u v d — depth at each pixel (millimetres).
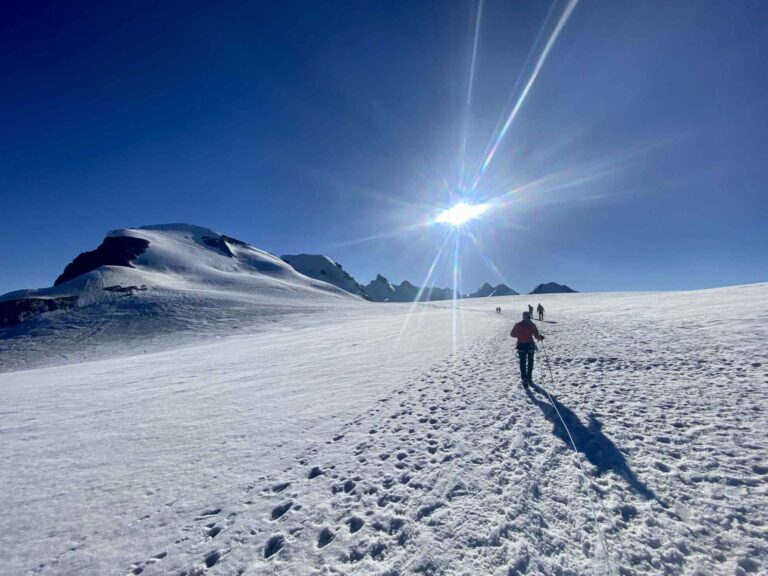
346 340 29047
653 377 8828
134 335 68125
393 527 4125
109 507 5395
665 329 14992
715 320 15273
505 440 6129
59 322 78812
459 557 3518
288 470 6000
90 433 9492
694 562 3201
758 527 3514
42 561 4262
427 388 10430
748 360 8922
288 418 8945
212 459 6832
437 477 5117
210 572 3779
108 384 18484
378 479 5293
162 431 9000
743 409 6207
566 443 5754
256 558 3910
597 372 10008
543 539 3643
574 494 4355
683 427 5844
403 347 20984
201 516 4898
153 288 103625
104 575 3926
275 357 22719
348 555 3770
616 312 27422
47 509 5520
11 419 12234
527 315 9594
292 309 85312
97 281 107250
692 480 4387
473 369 12445
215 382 15570
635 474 4648
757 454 4789
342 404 9719
